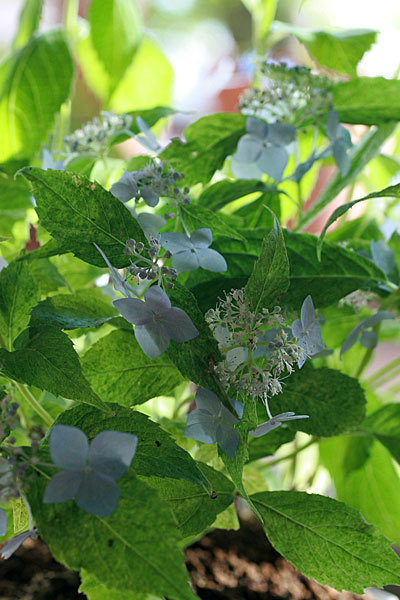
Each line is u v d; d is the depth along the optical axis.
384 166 0.56
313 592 0.49
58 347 0.31
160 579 0.27
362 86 0.44
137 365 0.37
